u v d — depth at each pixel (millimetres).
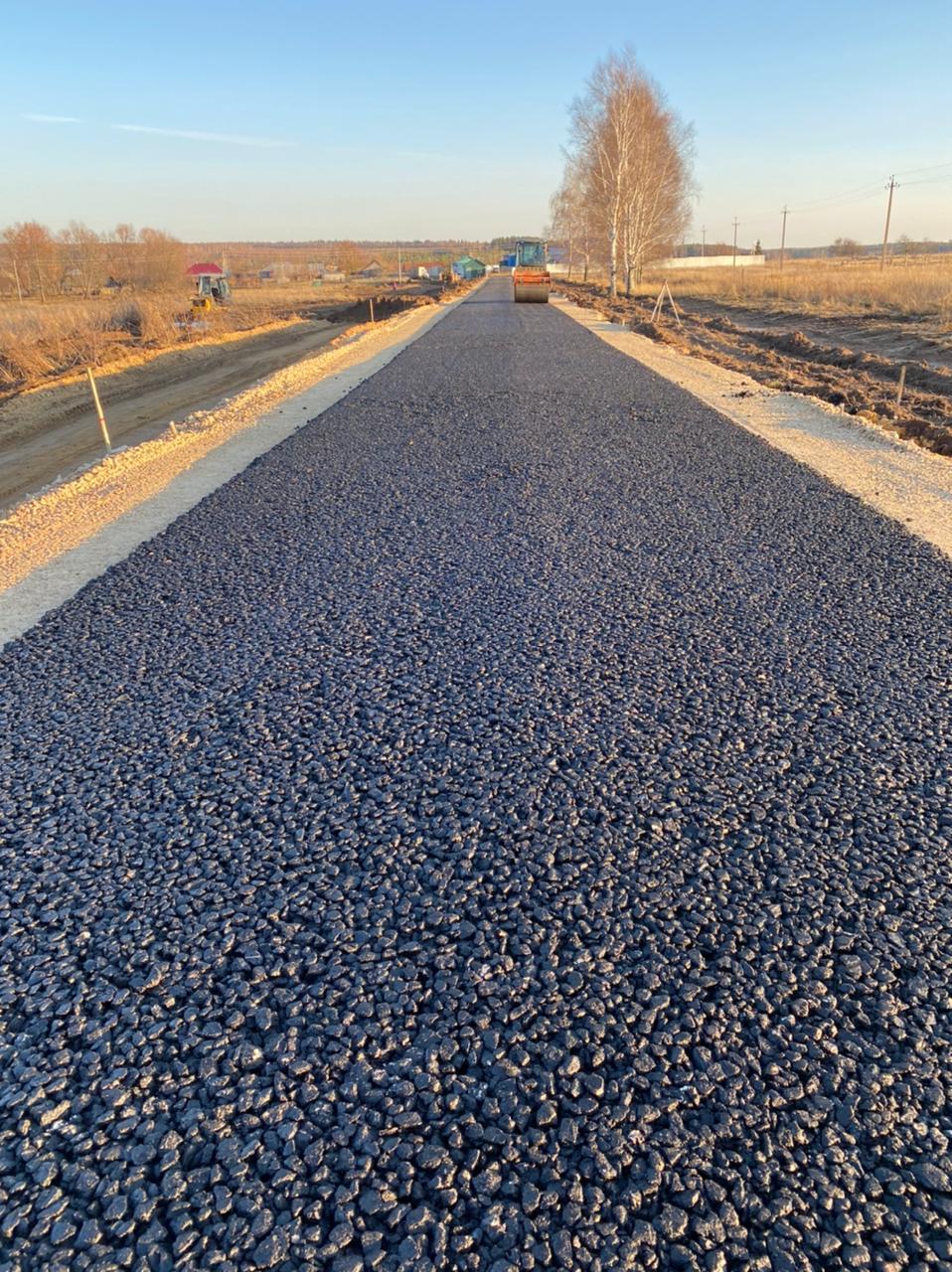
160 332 30156
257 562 6188
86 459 12234
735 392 13078
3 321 27297
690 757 3568
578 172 47750
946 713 3893
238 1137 2098
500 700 4078
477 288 62594
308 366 17109
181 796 3422
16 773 3623
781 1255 1827
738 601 5207
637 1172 1995
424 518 7094
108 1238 1888
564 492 7699
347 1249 1854
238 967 2590
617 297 42188
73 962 2629
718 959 2572
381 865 2988
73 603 5566
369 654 4633
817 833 3098
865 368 16359
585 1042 2318
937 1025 2361
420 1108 2156
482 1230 1882
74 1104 2193
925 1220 1893
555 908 2773
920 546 6129
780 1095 2168
